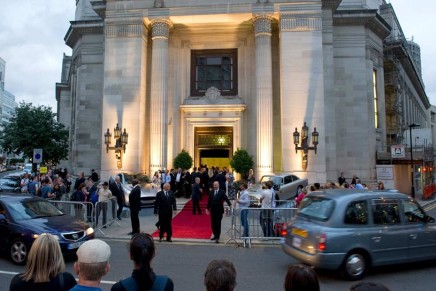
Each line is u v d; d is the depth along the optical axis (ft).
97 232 45.01
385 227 28.04
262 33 80.33
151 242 12.23
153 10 82.48
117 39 83.41
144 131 83.97
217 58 91.61
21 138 109.81
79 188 51.06
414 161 93.09
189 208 63.46
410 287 25.20
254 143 86.12
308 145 77.51
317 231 26.91
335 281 26.63
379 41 104.22
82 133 100.48
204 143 90.22
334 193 29.19
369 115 95.20
